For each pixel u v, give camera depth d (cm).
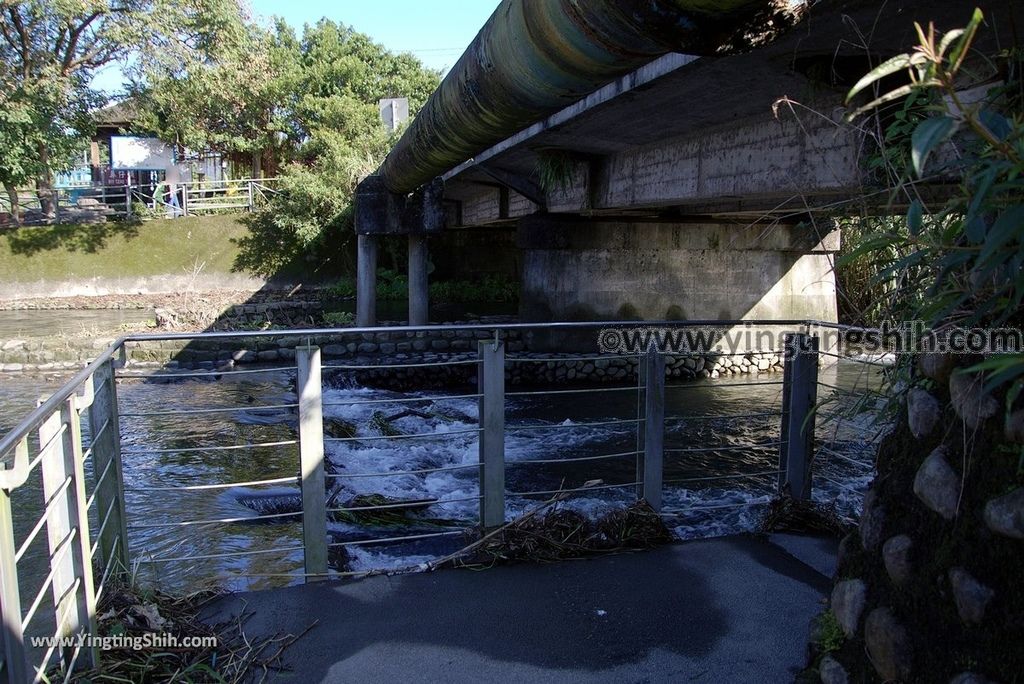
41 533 526
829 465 588
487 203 1727
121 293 2406
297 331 336
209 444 859
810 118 526
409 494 651
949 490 181
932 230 178
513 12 279
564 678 252
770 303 1331
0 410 1039
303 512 330
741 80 486
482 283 2441
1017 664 163
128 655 258
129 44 2291
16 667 190
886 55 380
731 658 263
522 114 368
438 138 566
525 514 363
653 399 379
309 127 2848
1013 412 166
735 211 994
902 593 192
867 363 285
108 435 310
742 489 653
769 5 183
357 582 324
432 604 303
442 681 251
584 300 1291
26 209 2802
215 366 1309
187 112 2728
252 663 261
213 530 569
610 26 217
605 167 988
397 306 2116
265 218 2488
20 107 2177
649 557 347
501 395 361
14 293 2342
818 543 364
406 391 1226
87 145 2647
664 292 1308
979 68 297
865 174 237
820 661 229
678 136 762
